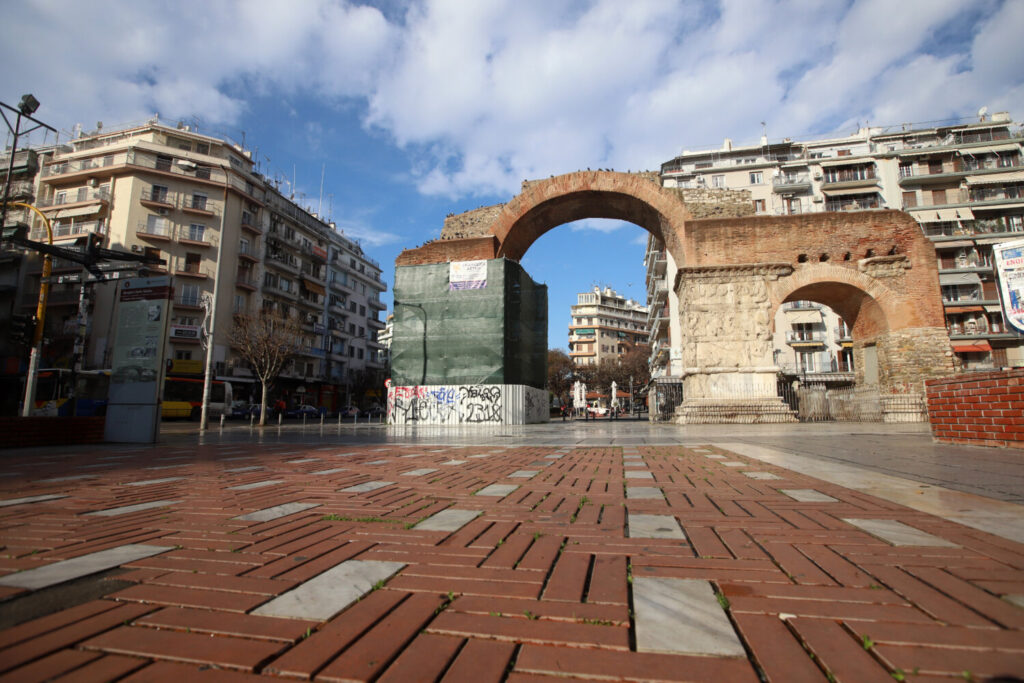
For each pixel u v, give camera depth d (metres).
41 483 6.20
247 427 28.25
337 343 66.62
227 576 2.73
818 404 26.33
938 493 4.82
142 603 2.37
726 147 58.97
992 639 1.91
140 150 44.31
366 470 7.46
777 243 23.97
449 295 26.81
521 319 28.36
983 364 46.06
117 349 14.33
